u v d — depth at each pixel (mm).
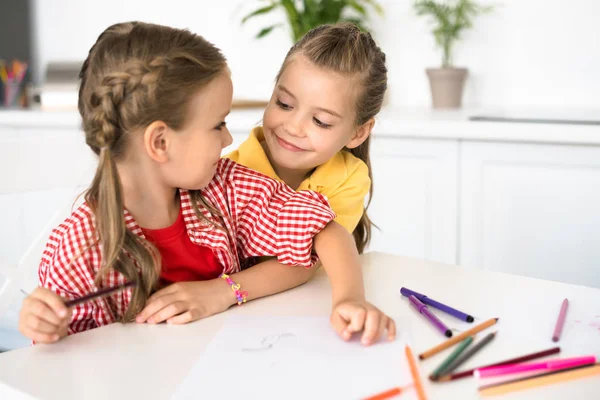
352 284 897
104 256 810
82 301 756
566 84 2322
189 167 856
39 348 740
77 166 1274
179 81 808
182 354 725
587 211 1855
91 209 840
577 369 665
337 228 1010
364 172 1241
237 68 2771
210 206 977
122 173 865
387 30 2523
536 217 1915
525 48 2357
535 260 1941
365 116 1169
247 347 739
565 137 1815
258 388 641
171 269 969
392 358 712
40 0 3109
